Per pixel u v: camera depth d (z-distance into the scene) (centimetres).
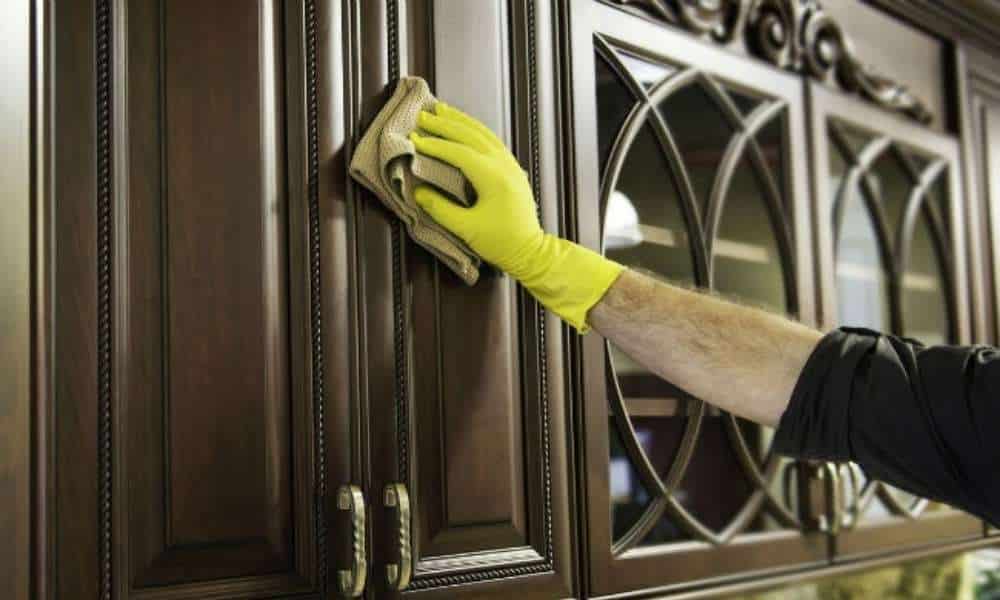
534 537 113
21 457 82
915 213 178
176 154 92
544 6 120
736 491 139
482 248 106
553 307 110
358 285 102
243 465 94
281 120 99
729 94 146
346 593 96
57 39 87
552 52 121
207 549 91
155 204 91
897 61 179
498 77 115
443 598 104
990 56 200
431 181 103
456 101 111
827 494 151
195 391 92
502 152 108
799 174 154
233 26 96
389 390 103
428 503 105
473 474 108
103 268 88
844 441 100
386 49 106
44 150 85
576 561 117
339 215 101
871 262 169
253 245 96
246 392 94
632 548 123
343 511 98
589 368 120
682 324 108
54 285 85
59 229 86
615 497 123
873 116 170
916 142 179
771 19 151
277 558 95
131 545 88
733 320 108
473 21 113
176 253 92
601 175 125
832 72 164
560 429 116
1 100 82
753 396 106
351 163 101
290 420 97
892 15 179
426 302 107
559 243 110
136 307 89
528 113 117
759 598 186
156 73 92
